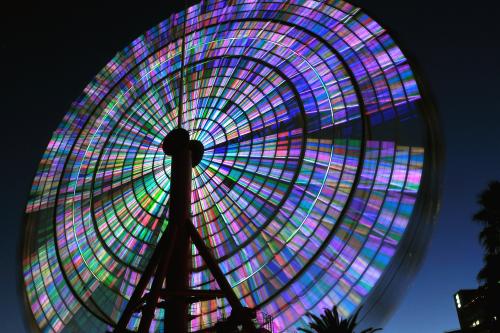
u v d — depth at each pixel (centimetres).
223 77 3064
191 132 2922
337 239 2341
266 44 3102
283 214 2491
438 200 2178
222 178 2694
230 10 3412
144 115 3180
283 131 2719
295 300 2309
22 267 3062
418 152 2309
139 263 2712
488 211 2023
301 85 2817
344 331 1991
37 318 2883
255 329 1669
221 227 2598
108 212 2958
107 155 3145
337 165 2484
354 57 2722
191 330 2427
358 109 2558
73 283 2862
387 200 2302
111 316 2644
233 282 2464
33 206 3228
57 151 3353
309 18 3042
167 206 2788
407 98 2423
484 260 1989
